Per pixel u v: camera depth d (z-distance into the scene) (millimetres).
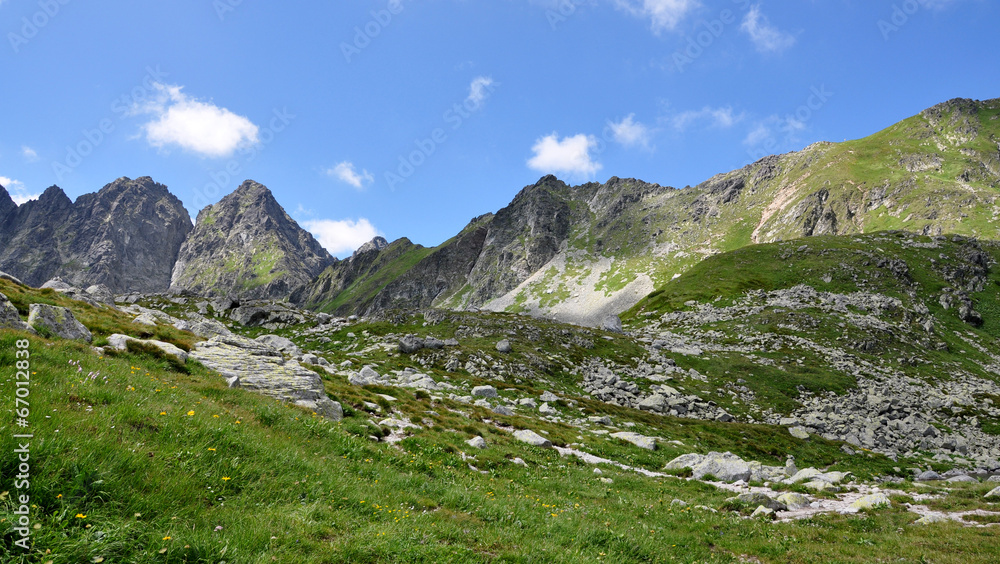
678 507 19391
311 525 8555
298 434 15781
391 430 23766
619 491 21016
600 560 10430
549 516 13586
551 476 21672
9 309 18078
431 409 33156
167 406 12094
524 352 73312
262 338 57750
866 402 65062
